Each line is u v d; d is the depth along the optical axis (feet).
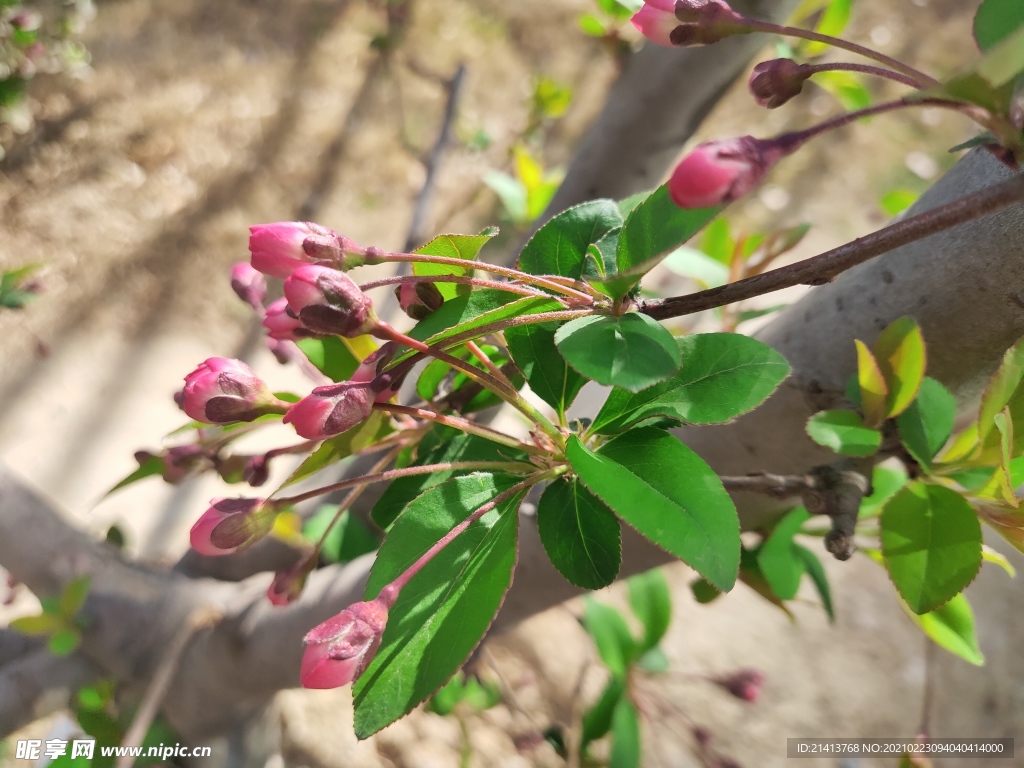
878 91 2.42
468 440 0.46
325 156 2.25
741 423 0.50
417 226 1.19
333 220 2.15
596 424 0.36
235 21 2.43
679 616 1.45
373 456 0.78
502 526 0.36
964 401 0.46
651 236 0.32
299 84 2.36
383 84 2.39
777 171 2.28
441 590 0.34
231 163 2.19
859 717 1.34
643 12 0.35
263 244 0.34
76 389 1.83
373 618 0.32
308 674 0.31
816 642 1.44
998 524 0.40
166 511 1.67
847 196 2.22
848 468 0.43
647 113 0.75
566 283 0.34
